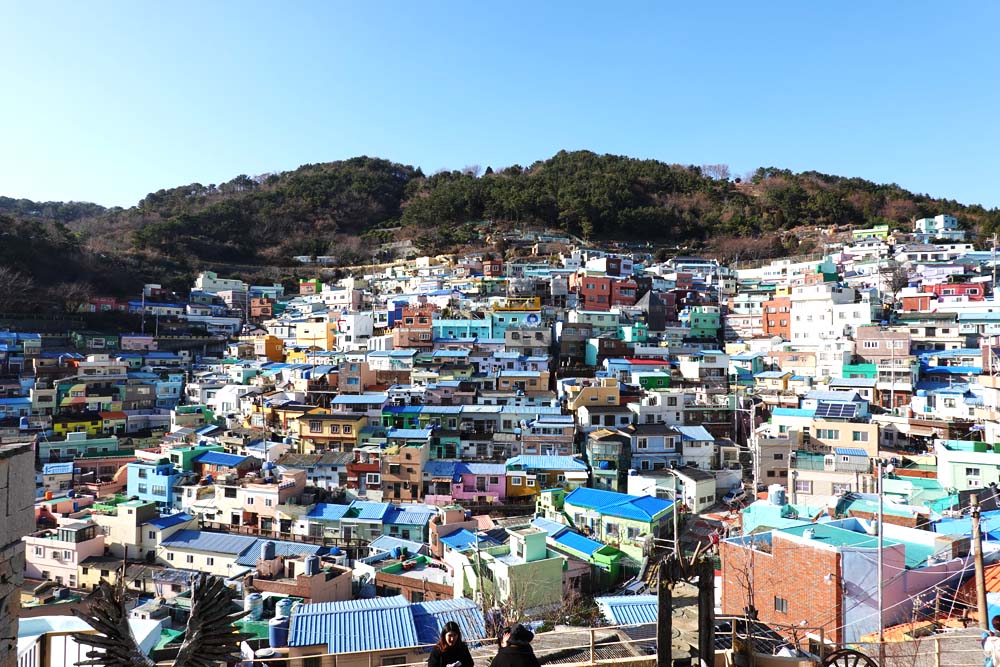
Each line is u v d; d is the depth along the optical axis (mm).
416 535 51688
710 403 72938
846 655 14164
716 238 166000
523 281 115250
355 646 24750
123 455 74688
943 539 25766
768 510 34438
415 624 27188
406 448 61625
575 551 44312
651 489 57812
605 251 152250
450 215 179750
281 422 74438
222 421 82750
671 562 11500
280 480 58062
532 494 60750
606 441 63281
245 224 183750
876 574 23000
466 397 76625
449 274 133750
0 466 9062
